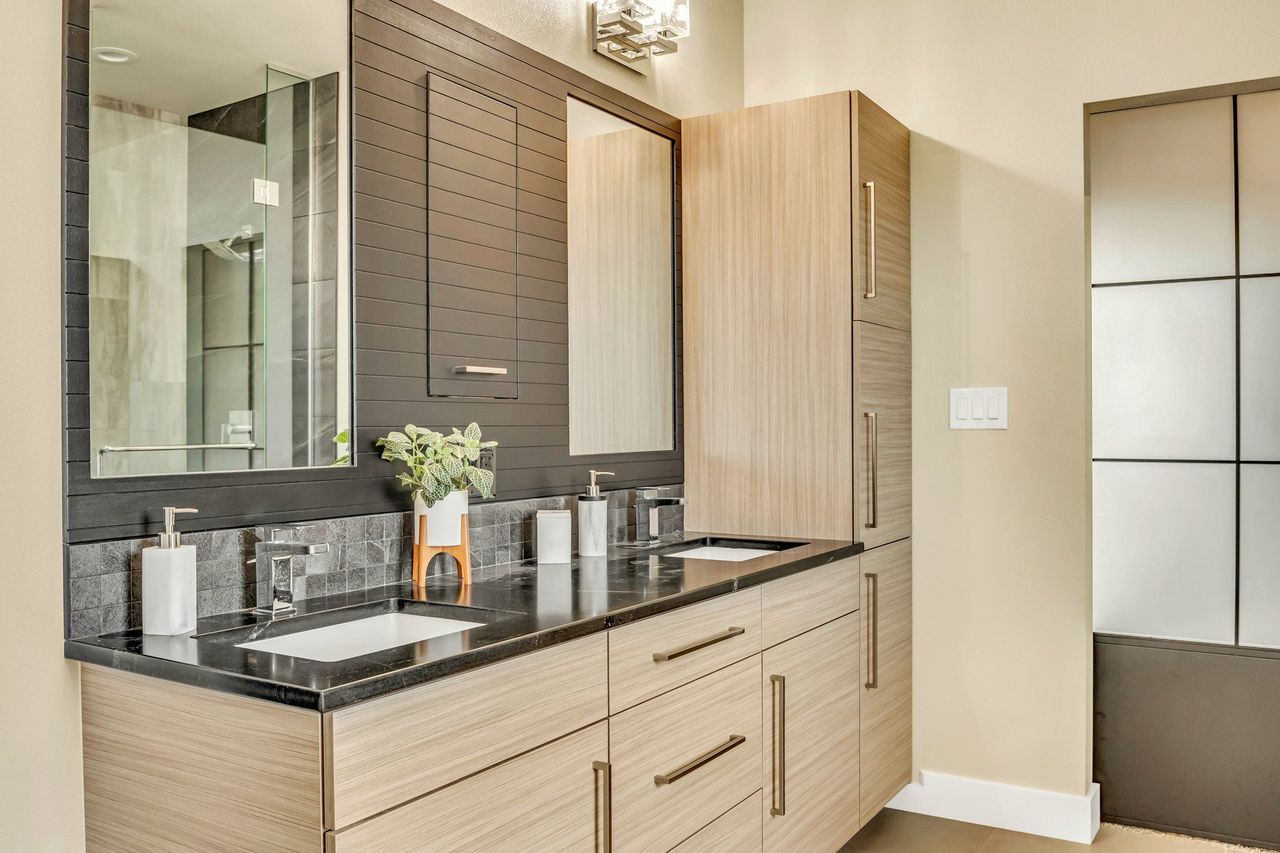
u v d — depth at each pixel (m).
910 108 2.99
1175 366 2.84
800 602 2.30
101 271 1.46
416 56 1.99
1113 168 2.91
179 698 1.29
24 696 1.38
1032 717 2.81
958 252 2.91
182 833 1.30
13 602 1.37
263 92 1.70
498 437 2.21
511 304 2.24
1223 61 2.60
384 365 1.91
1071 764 2.76
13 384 1.37
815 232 2.66
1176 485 2.84
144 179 1.52
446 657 1.29
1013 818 2.82
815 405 2.66
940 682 2.94
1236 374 2.76
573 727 1.54
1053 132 2.79
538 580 1.99
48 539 1.41
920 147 2.97
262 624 1.54
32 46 1.39
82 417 1.43
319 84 1.79
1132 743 2.88
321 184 1.79
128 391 1.49
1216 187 2.78
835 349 2.63
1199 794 2.80
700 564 2.22
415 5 1.99
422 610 1.74
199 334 1.59
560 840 1.51
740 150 2.79
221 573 1.60
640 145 2.72
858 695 2.60
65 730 1.42
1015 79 2.84
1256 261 2.74
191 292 1.58
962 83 2.91
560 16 2.45
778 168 2.72
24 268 1.38
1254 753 2.73
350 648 1.67
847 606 2.54
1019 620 2.83
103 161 1.46
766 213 2.74
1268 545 2.73
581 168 2.50
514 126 2.26
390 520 1.92
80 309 1.43
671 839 1.79
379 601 1.75
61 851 1.42
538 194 2.34
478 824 1.35
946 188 2.94
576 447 2.46
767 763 2.14
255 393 1.68
